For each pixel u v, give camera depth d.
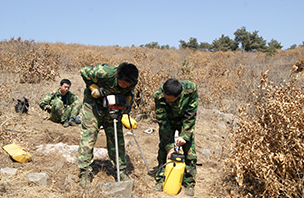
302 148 3.08
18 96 6.56
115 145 3.17
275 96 3.79
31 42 12.50
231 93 8.41
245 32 39.19
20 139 4.31
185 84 3.20
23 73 8.31
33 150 3.98
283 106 3.25
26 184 3.02
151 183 3.67
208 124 6.70
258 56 21.06
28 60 8.80
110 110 3.11
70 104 5.67
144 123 6.49
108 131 3.40
